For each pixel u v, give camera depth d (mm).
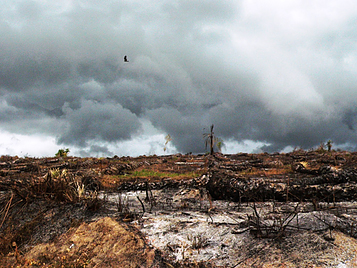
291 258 2951
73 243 4367
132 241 3922
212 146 30703
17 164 16484
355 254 2838
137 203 7051
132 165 18281
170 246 3795
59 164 18047
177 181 9656
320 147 24891
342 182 6688
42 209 5465
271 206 5789
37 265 3992
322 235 3291
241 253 3375
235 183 7082
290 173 12289
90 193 6078
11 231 4957
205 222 4609
